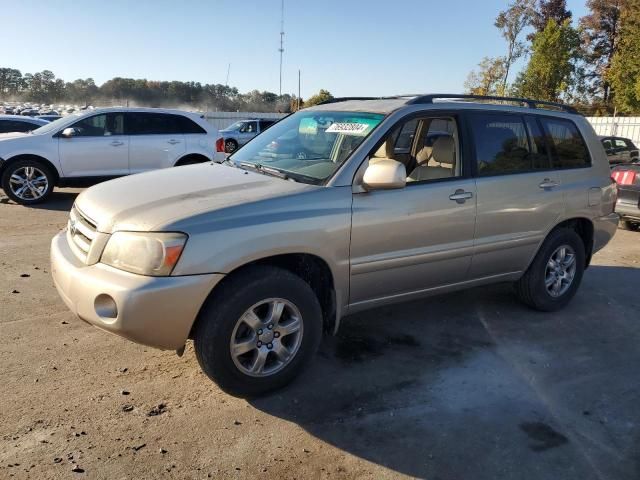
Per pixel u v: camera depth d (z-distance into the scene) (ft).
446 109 14.52
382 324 15.94
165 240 10.17
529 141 16.22
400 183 12.12
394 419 11.23
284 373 11.78
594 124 92.99
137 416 10.86
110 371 12.51
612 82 122.42
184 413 11.06
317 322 12.03
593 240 18.04
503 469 9.88
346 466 9.78
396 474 9.64
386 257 13.01
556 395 12.45
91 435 10.18
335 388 12.31
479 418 11.41
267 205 11.31
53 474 9.10
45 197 32.60
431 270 14.07
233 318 10.84
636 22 114.01
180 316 10.32
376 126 13.24
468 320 16.53
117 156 33.94
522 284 16.94
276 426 10.81
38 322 14.83
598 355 14.58
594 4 177.17
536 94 136.36
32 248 22.04
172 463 9.57
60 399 11.26
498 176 15.12
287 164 13.71
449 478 9.61
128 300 9.95
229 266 10.64
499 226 15.16
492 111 15.48
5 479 8.89
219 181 12.69
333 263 12.17
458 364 13.70
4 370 12.25
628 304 18.63
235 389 11.31
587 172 17.52
